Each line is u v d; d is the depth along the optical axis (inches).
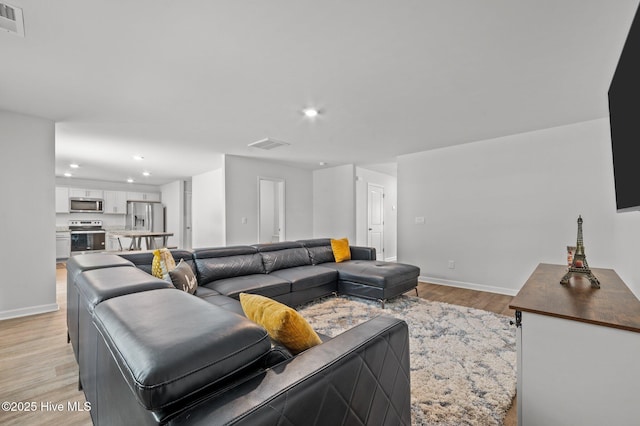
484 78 92.1
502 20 65.3
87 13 61.8
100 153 194.2
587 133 130.2
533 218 143.9
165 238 327.0
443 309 125.3
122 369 27.8
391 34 70.3
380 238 280.2
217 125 137.5
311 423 29.4
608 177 125.3
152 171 267.7
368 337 41.1
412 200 190.5
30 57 79.0
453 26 67.4
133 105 113.0
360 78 92.1
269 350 33.4
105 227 327.9
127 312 36.7
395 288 132.8
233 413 24.5
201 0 58.5
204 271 116.8
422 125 137.0
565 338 46.4
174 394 24.5
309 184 262.5
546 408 48.0
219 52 77.5
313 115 124.3
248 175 214.2
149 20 64.4
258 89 99.6
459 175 169.9
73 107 114.4
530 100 108.8
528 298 55.0
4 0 57.1
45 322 112.8
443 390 67.6
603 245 125.3
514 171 149.9
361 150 185.6
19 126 120.0
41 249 124.3
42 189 124.7
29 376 75.6
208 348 28.0
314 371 31.6
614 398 42.8
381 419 41.1
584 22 65.7
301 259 154.2
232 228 204.2
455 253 170.7
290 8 61.1
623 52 58.9
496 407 61.6
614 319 43.6
